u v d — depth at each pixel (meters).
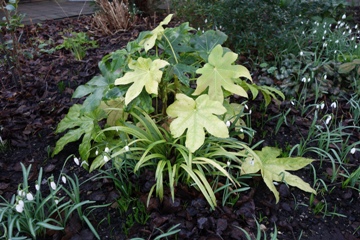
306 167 1.90
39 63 3.45
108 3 4.77
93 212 1.61
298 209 1.64
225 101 1.98
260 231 1.44
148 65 1.59
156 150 1.73
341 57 2.85
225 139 1.74
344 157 1.90
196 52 1.95
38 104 2.57
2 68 3.30
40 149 2.11
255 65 3.02
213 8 3.11
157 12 5.35
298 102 2.45
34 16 5.81
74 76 3.10
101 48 3.91
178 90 2.03
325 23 3.65
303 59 2.94
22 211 1.38
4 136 2.19
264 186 1.76
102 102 2.07
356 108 2.27
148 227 1.52
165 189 1.65
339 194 1.72
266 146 1.98
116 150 1.81
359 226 1.53
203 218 1.49
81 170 1.91
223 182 1.73
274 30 3.02
